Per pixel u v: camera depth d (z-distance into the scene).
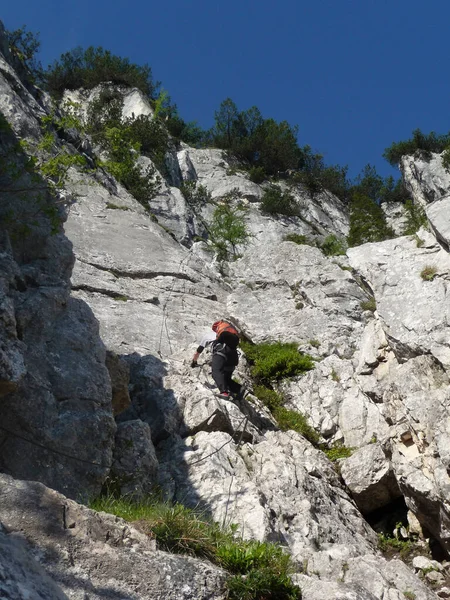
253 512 8.91
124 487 9.00
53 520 5.79
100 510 7.45
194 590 5.85
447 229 11.99
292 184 37.41
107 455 8.35
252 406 12.63
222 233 21.89
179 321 15.12
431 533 10.26
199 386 11.31
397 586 7.68
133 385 11.37
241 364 14.27
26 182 9.75
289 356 14.27
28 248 9.53
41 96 21.03
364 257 12.60
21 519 5.67
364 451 11.43
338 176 39.84
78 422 8.29
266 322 15.76
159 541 6.45
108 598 5.46
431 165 38.75
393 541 10.44
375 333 12.59
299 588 6.34
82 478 8.09
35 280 9.26
